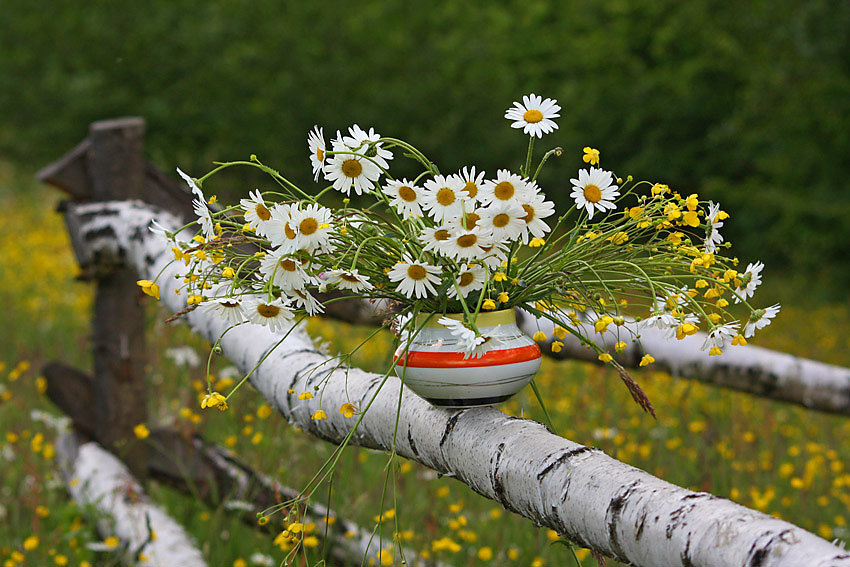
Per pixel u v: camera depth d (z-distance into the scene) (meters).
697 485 3.33
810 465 3.82
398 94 15.42
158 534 3.07
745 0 13.21
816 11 11.37
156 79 16.19
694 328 1.40
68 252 9.09
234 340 2.13
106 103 15.97
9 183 13.55
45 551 3.24
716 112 13.39
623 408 4.38
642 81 13.78
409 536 2.97
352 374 1.87
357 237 1.51
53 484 3.63
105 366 3.59
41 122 16.47
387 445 1.73
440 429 1.58
